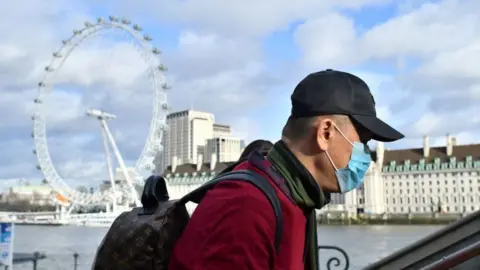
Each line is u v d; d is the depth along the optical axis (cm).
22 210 13475
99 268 245
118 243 240
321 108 234
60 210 9869
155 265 235
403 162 14900
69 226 9019
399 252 431
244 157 280
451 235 404
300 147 241
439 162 14362
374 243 5491
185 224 245
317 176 242
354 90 239
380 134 236
